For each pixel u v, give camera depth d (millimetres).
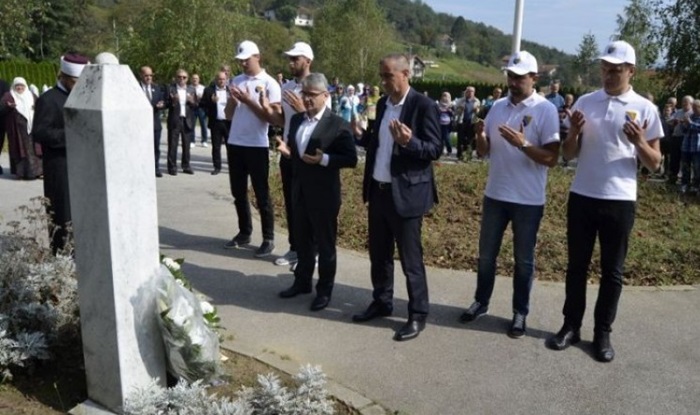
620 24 29438
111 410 3367
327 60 56906
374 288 4980
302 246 5320
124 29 35125
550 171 11148
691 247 7188
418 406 3754
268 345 4473
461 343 4609
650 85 22656
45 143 5164
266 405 3303
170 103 11375
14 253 4176
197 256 6508
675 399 3926
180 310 3355
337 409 3666
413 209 4469
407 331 4641
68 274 4203
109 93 3037
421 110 4406
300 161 5055
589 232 4383
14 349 3682
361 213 8219
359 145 5039
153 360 3424
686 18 19172
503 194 4637
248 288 5609
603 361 4375
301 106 5180
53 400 3568
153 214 3330
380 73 4430
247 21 31281
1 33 15461
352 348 4477
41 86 30203
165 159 13867
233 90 6074
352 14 56375
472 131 16562
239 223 6863
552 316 5141
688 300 5586
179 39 29156
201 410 3191
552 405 3816
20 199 9219
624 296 5629
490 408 3762
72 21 44781
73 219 3232
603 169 4195
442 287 5746
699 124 12164
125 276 3213
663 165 14516
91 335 3336
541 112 4430
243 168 6578
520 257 4664
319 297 5156
